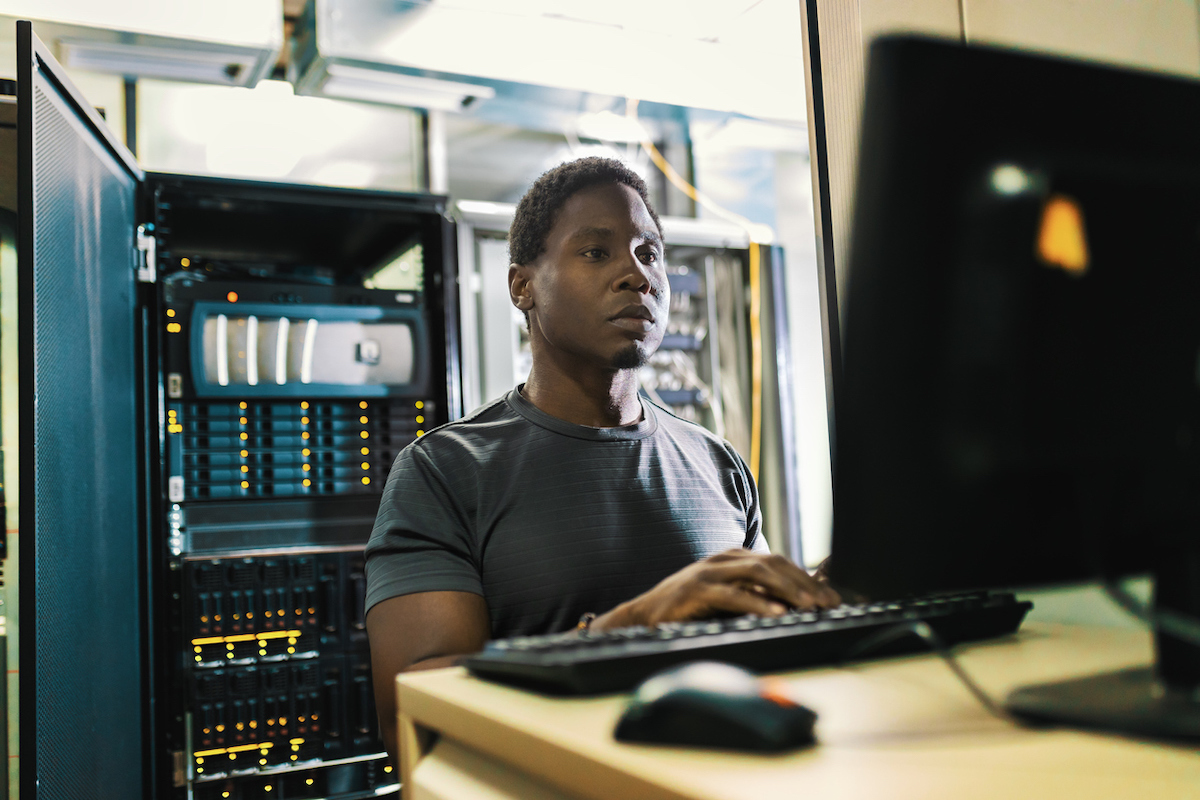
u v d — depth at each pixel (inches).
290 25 106.3
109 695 62.7
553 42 87.5
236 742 71.7
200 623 71.4
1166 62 33.4
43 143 52.5
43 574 50.7
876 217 18.2
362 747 75.2
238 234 87.2
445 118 121.7
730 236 103.1
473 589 37.7
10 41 80.5
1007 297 18.0
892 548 18.5
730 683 15.2
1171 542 18.3
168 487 72.5
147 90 101.7
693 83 94.0
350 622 76.0
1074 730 15.4
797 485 104.0
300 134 109.0
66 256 56.6
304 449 77.7
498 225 89.6
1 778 71.2
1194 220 18.7
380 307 81.0
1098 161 18.3
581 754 14.8
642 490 42.1
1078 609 29.8
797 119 102.6
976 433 18.0
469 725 18.6
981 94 18.0
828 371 39.1
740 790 12.3
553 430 42.6
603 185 43.9
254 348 75.6
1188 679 16.7
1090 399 18.1
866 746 14.7
